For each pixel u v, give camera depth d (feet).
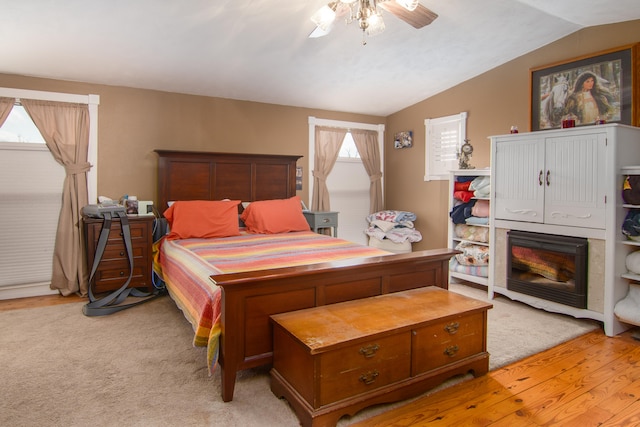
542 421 6.05
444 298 7.93
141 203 13.12
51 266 12.76
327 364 5.78
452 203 14.12
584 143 9.95
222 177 14.73
